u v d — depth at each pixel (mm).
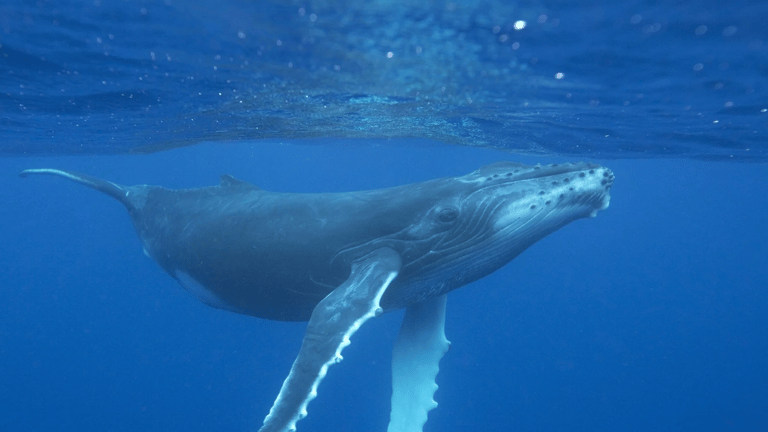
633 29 6922
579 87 10164
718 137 16484
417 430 8766
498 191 8812
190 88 11102
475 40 7504
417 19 6859
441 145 24562
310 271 9312
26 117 14703
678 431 26688
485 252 8992
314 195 10086
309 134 18406
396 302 9383
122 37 8039
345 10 6672
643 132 15602
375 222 8922
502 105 12266
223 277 10430
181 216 11797
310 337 6801
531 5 6262
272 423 5992
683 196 68312
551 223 8984
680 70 8836
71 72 10039
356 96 11641
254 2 6574
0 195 72750
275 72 9656
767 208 75812
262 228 9789
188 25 7453
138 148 21547
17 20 7508
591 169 8898
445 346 9445
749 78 9320
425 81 10141
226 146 34719
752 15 6383
